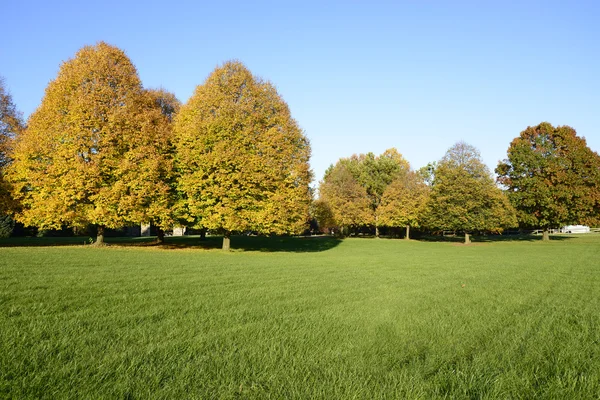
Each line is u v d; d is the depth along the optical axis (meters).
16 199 24.95
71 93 24.88
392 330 6.36
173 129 28.23
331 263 20.11
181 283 11.10
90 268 13.34
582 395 3.91
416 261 22.38
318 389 3.86
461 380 4.13
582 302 9.34
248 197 26.14
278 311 7.72
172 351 4.99
